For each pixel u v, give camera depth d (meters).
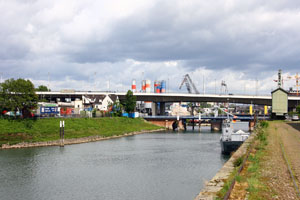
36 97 105.12
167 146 86.12
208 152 75.06
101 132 113.50
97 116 147.00
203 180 46.22
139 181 45.62
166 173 50.75
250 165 28.53
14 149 75.38
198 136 122.81
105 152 72.75
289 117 163.50
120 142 94.31
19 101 99.50
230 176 24.58
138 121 161.75
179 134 133.50
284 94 140.00
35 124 99.69
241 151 39.59
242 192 19.89
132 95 168.75
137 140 102.00
